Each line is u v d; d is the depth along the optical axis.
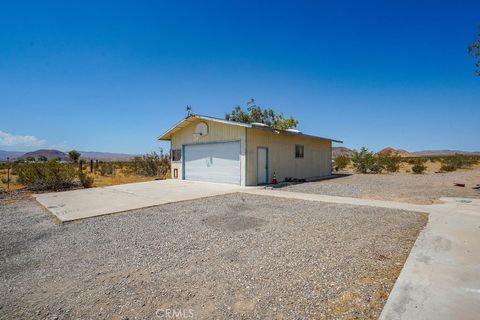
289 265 3.92
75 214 7.49
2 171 28.50
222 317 2.73
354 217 6.71
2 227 6.50
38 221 7.06
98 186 15.50
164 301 3.07
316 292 3.15
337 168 29.45
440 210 7.32
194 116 15.44
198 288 3.34
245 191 11.70
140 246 4.94
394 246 4.61
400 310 2.71
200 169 16.12
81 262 4.29
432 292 3.04
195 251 4.60
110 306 2.99
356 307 2.83
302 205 8.41
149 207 8.48
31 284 3.58
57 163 14.79
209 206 8.50
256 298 3.07
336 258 4.13
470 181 15.67
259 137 14.37
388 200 9.27
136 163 24.47
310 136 17.86
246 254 4.39
